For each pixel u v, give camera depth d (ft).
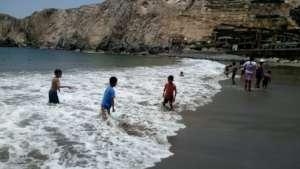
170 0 347.36
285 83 78.74
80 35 399.85
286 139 30.99
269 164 24.44
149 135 30.01
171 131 32.04
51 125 29.40
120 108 39.14
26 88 49.80
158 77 76.28
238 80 81.51
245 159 25.34
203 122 36.47
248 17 287.07
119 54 306.14
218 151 26.99
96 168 21.63
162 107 42.37
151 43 321.52
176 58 222.89
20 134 26.27
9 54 229.04
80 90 50.03
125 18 362.94
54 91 38.24
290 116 41.11
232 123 36.58
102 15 392.88
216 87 65.46
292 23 269.03
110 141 27.02
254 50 220.23
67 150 24.14
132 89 54.85
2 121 29.07
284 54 208.44
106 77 70.69
